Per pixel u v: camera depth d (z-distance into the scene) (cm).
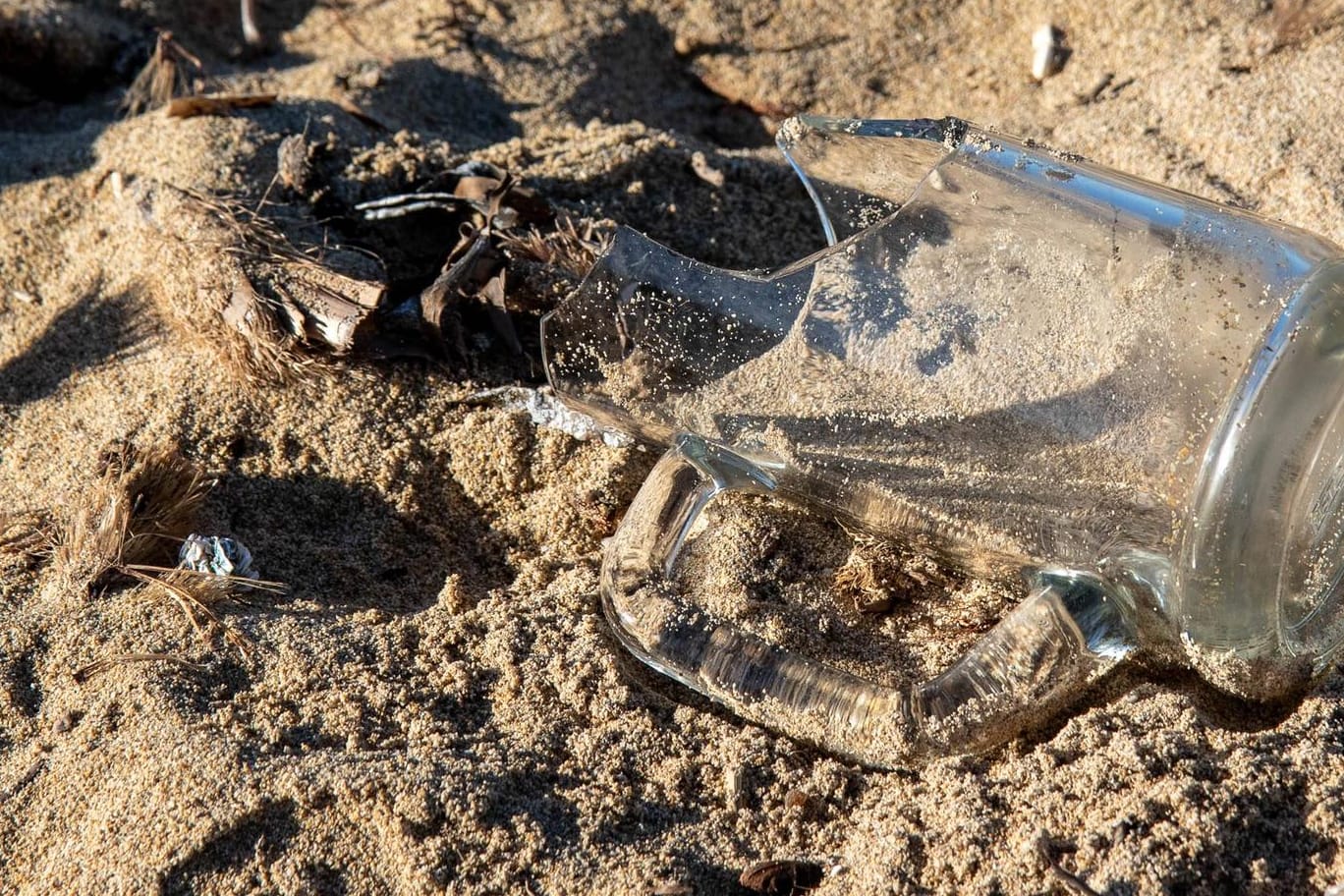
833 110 99
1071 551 77
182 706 78
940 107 98
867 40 99
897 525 79
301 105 92
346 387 85
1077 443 76
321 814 76
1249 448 74
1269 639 76
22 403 86
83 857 76
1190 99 92
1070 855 74
